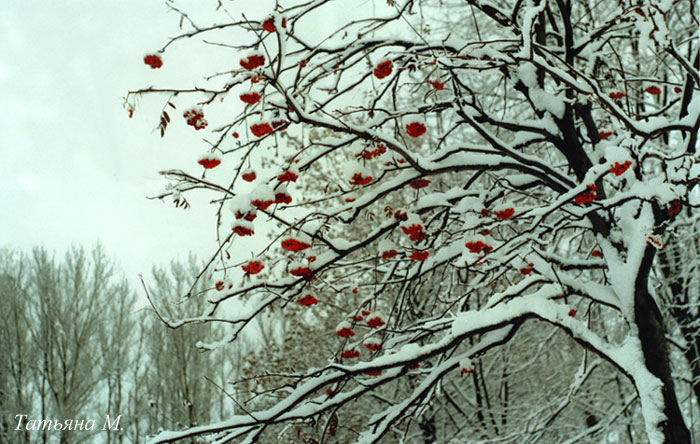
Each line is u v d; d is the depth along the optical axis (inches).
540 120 174.7
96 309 725.3
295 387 155.9
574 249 302.0
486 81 311.4
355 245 157.5
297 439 358.0
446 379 346.6
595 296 156.5
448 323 177.9
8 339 661.3
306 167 151.3
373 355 191.9
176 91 112.8
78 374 672.4
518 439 297.4
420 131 133.6
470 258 145.1
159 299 711.7
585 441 305.7
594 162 171.6
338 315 412.8
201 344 156.1
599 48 183.0
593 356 345.1
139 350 757.3
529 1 179.5
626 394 328.8
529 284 162.1
